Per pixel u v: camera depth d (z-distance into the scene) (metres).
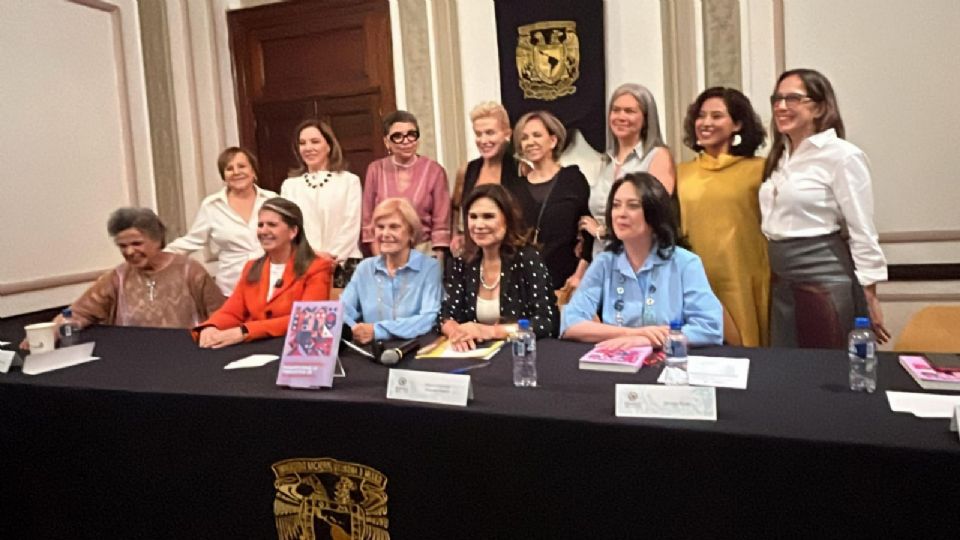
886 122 3.39
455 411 1.63
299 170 3.80
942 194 3.34
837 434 1.39
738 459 1.43
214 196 3.63
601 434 1.52
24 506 2.11
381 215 2.44
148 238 2.73
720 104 2.73
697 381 1.76
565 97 3.90
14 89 3.44
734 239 2.72
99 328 2.73
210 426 1.87
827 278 2.53
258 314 2.53
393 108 4.30
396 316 2.43
